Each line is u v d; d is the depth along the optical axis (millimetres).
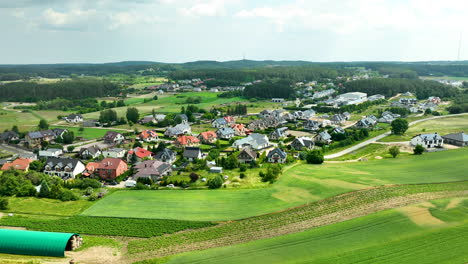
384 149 137125
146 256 60531
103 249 63094
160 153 126562
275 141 161750
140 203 83812
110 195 90000
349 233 66062
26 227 71875
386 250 59562
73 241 63062
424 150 130625
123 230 70250
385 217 71750
